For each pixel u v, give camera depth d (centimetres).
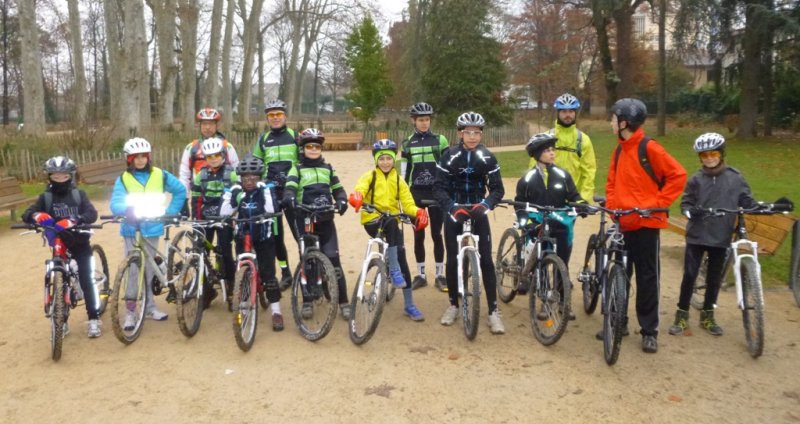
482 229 555
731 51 2480
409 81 3650
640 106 502
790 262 704
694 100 4047
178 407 423
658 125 2895
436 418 405
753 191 1284
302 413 414
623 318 471
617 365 485
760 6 2150
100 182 1580
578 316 601
